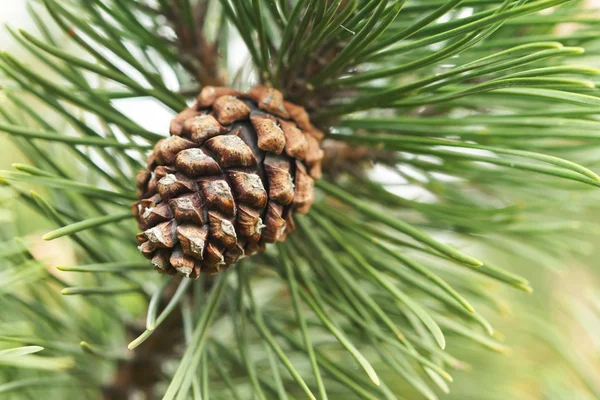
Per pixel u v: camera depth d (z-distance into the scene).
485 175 0.30
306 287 0.28
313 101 0.27
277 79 0.26
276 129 0.25
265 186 0.25
